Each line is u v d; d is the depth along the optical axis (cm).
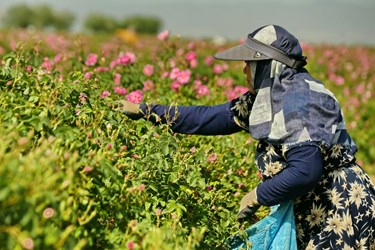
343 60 1432
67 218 299
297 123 338
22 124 341
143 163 384
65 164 310
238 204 462
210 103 669
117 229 337
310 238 366
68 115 364
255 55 353
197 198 405
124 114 421
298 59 356
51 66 579
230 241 390
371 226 368
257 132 354
